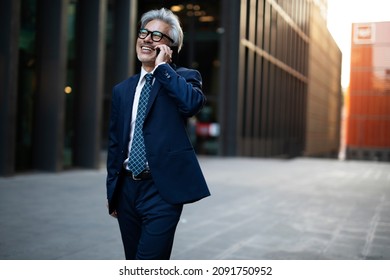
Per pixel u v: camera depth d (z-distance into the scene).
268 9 17.81
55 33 10.20
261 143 21.11
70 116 11.48
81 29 11.55
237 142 18.91
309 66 27.14
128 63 12.73
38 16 10.31
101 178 9.94
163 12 2.27
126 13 12.71
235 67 18.50
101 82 11.57
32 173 10.01
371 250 4.36
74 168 11.46
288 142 25.17
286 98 24.28
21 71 9.94
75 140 11.70
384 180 11.49
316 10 13.51
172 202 2.13
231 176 11.62
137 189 2.21
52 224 5.17
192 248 4.29
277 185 9.91
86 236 4.64
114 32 12.92
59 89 10.23
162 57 2.13
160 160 2.13
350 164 16.88
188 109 2.07
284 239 4.78
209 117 18.95
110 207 2.36
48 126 10.36
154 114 2.16
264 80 20.55
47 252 3.97
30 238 4.47
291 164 16.47
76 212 5.95
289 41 22.27
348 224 5.69
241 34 18.30
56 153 10.32
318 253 4.21
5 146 8.98
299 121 27.34
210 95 18.80
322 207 7.03
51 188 8.07
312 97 29.42
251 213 6.36
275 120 22.69
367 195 8.59
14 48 8.88
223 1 18.25
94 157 11.55
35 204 6.44
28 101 10.23
